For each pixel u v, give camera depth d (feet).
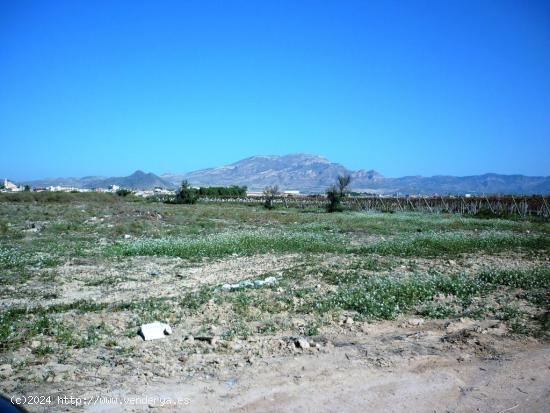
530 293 42.16
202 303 38.29
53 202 239.30
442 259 63.93
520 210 176.45
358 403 21.13
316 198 304.71
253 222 133.49
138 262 62.13
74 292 44.68
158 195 347.77
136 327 32.32
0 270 54.44
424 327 32.86
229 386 22.81
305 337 30.37
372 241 86.94
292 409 20.52
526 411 20.47
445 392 22.29
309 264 58.03
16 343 28.43
